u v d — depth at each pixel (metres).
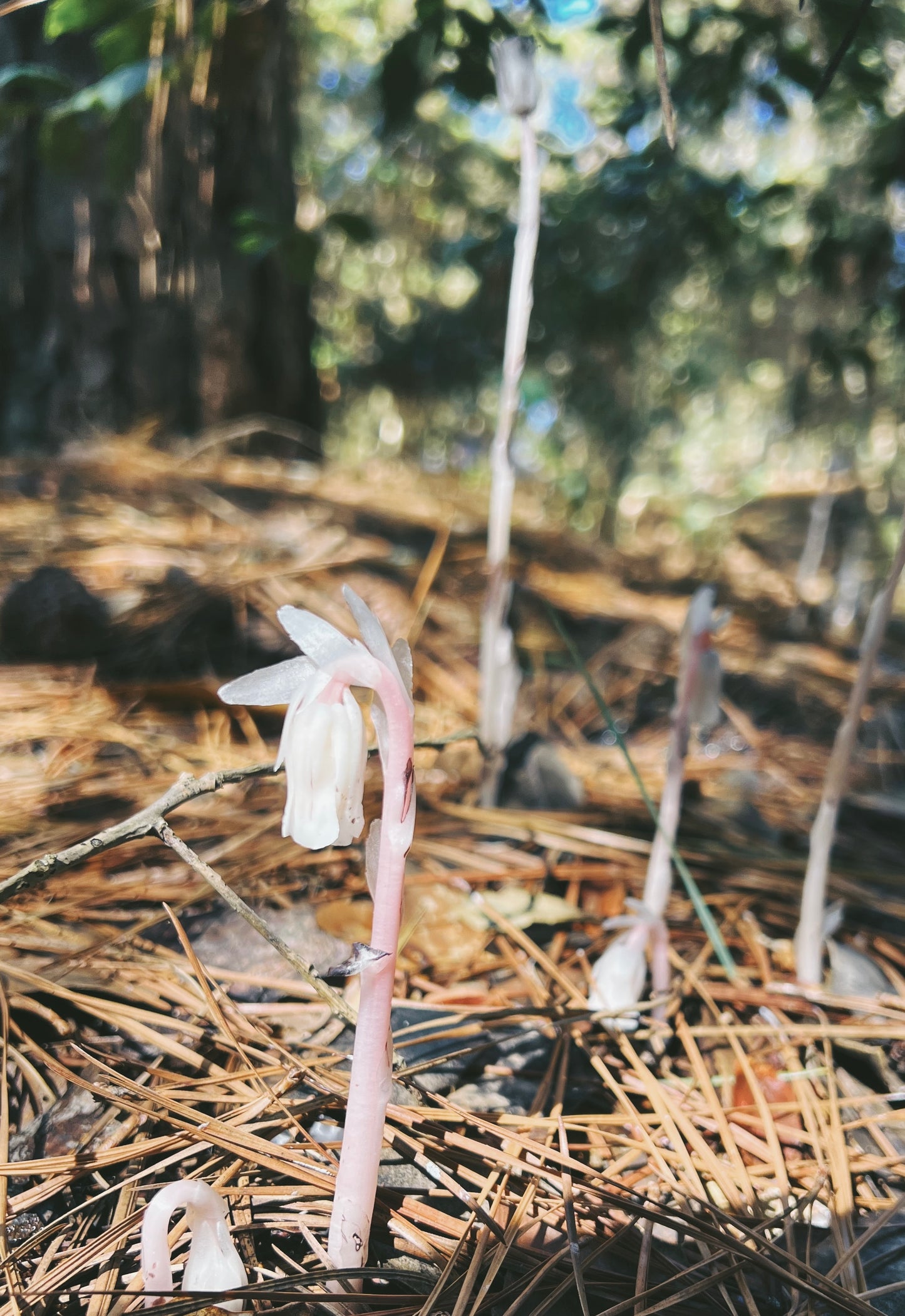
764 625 0.58
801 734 0.44
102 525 0.48
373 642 0.17
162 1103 0.21
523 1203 0.20
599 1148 0.22
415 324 0.76
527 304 0.28
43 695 0.36
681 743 0.25
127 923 0.26
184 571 0.44
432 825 0.32
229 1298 0.17
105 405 0.57
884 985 0.27
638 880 0.30
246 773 0.21
